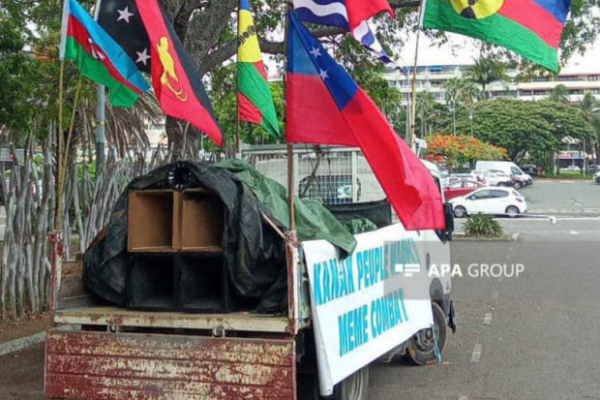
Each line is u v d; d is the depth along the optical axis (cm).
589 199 4791
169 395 463
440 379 698
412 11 1425
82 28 593
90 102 1580
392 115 1959
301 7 517
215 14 1089
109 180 1002
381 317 572
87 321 495
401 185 485
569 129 8294
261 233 477
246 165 543
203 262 504
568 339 862
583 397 629
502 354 796
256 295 479
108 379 477
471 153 6297
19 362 751
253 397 445
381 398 635
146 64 622
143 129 1819
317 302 465
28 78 938
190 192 489
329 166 812
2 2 1316
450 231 749
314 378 490
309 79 490
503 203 3350
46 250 943
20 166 906
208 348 457
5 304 907
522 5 580
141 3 576
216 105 1631
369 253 561
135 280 508
